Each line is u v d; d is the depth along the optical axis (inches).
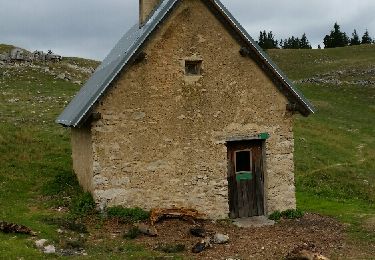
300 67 2965.1
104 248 485.7
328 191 919.0
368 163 1197.7
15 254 428.5
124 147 588.1
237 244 520.7
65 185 722.8
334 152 1280.8
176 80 607.5
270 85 647.1
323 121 1679.4
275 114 650.8
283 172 654.5
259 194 657.0
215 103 624.1
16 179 741.9
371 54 3154.5
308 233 578.6
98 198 579.5
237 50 630.5
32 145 956.6
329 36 5064.0
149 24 603.5
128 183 589.3
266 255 485.1
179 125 609.9
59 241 490.6
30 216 567.5
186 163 612.7
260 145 657.0
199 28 613.9
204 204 618.8
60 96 1544.0
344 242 547.5
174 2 589.9
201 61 617.3
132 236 524.7
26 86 1665.8
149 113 597.6
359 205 823.7
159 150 601.9
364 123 1726.1
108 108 581.3
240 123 634.8
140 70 592.4
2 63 1946.4
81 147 693.3
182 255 474.9
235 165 645.9
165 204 603.2
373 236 574.9
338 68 2785.4
